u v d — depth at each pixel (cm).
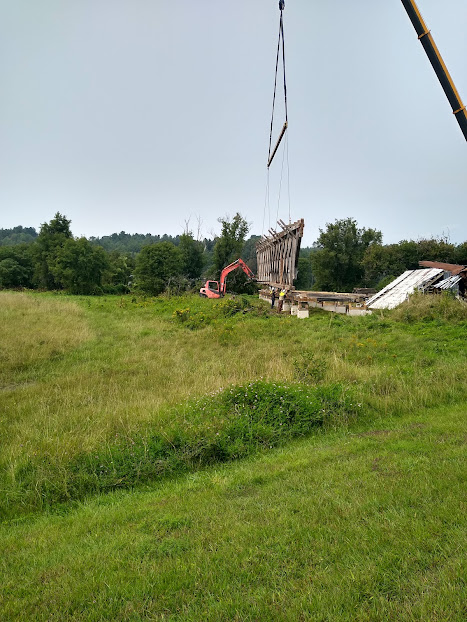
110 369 1108
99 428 653
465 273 2098
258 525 376
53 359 1234
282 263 2548
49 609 295
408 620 246
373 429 664
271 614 263
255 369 1011
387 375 887
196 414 665
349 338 1373
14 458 560
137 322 2016
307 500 414
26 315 1995
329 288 4647
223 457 586
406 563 297
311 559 319
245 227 4894
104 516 436
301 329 1605
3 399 870
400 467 472
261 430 627
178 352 1293
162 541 368
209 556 336
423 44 877
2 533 427
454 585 270
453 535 326
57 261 4472
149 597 295
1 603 306
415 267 4006
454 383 831
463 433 579
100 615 281
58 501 493
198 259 5019
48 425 679
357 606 263
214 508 422
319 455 551
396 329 1502
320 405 702
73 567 344
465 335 1280
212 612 270
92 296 4159
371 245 4306
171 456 564
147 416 683
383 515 367
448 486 409
